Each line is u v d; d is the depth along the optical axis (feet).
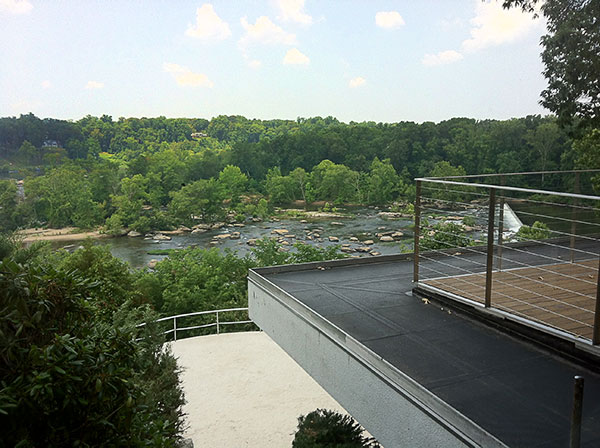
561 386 10.30
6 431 5.98
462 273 19.45
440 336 13.26
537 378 10.68
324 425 19.62
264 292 18.80
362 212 219.82
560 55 38.11
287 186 248.11
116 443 6.85
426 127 243.60
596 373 10.82
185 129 434.71
